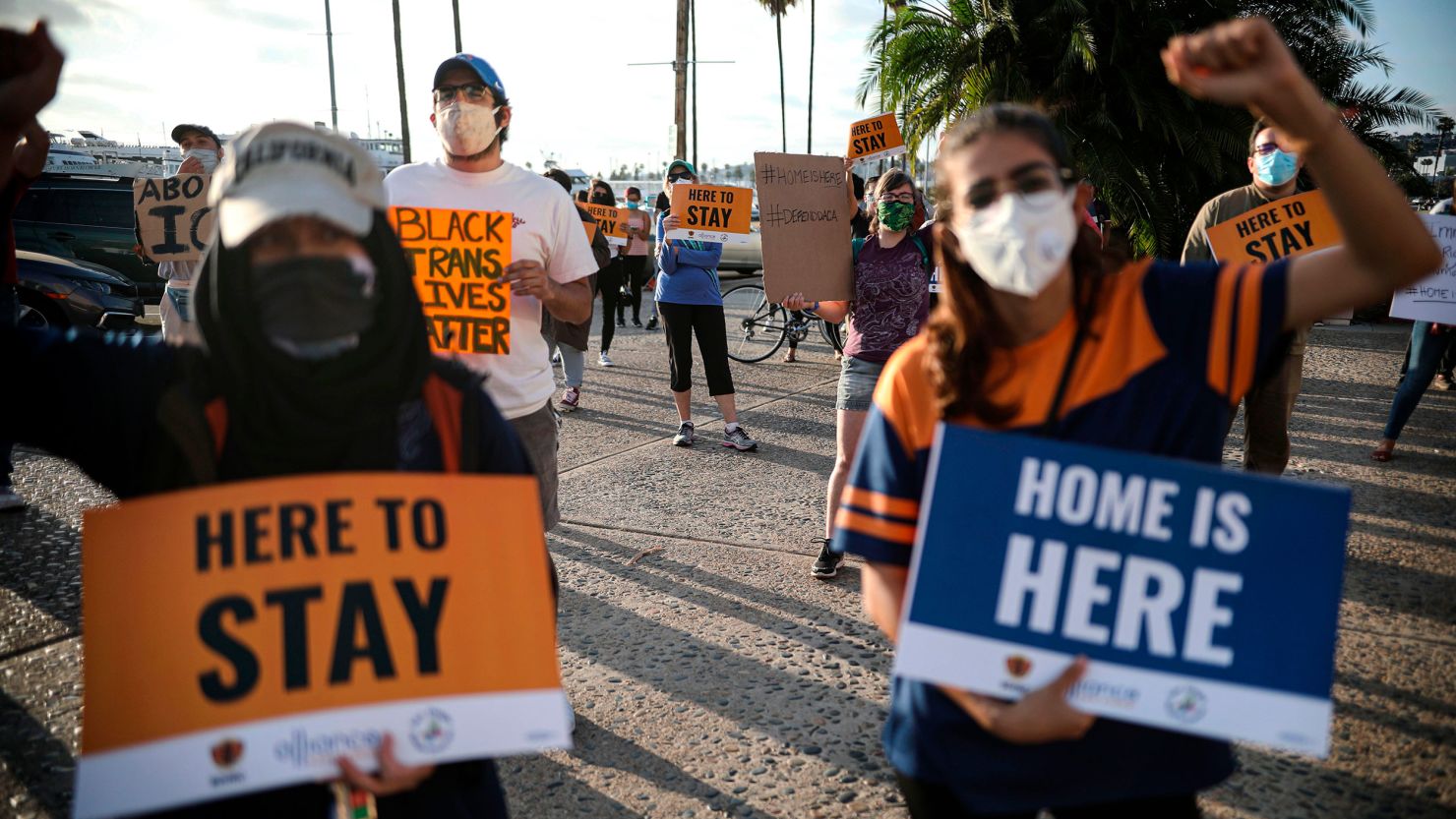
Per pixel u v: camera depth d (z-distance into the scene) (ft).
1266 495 4.00
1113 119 37.37
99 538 3.82
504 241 9.08
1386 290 3.96
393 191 9.49
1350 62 39.52
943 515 4.13
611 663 11.00
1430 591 12.49
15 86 4.24
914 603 4.10
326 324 3.82
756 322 32.76
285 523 3.93
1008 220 4.00
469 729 3.99
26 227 36.04
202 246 16.61
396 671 3.94
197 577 3.83
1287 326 4.13
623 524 15.71
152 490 4.00
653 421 23.16
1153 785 4.24
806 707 10.04
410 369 4.20
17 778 8.78
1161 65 36.68
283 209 3.72
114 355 4.11
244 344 3.91
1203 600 4.01
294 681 3.84
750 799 8.49
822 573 13.34
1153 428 4.20
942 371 4.32
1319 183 3.86
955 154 4.30
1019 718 4.01
